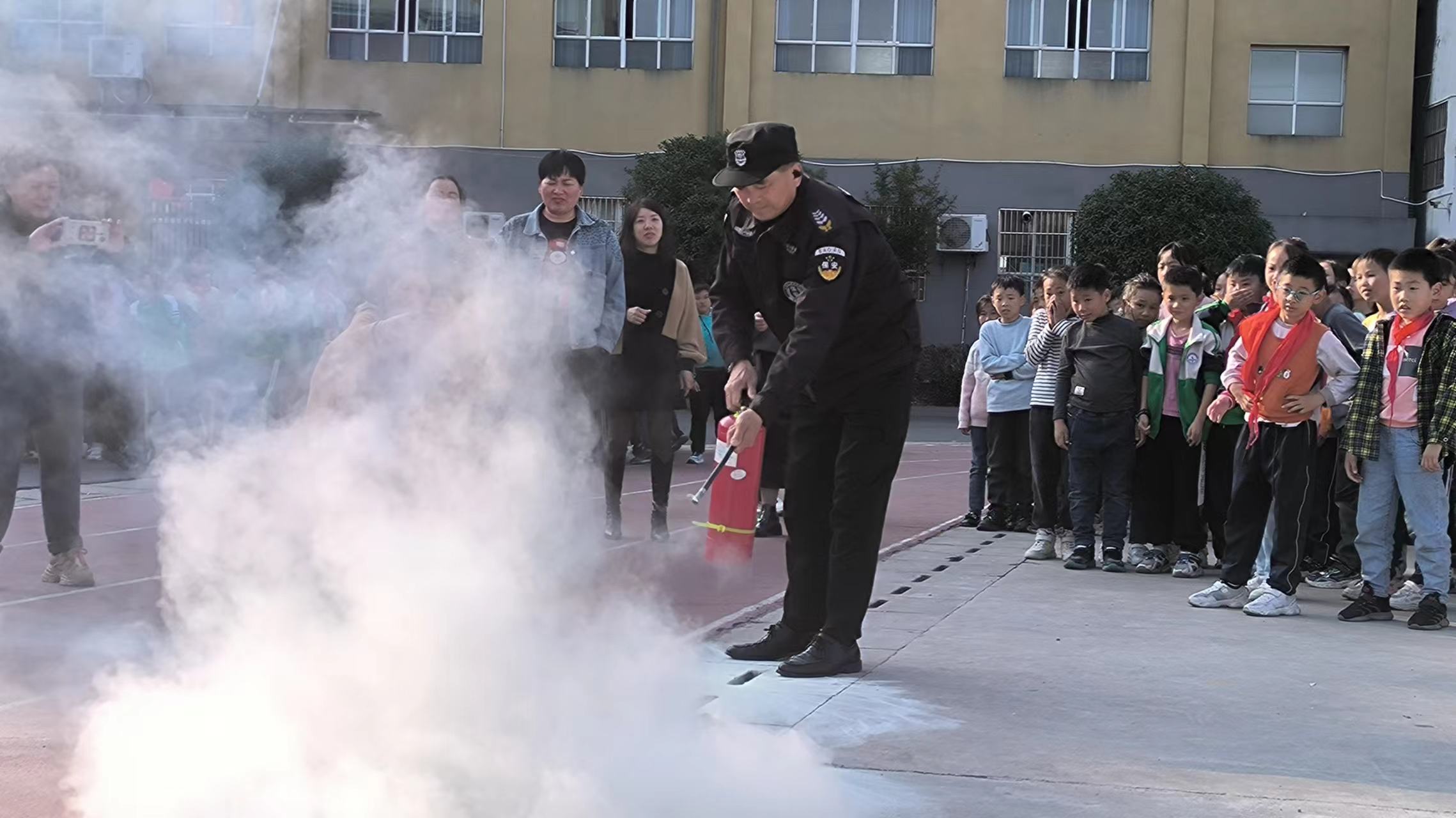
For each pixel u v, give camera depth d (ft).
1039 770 11.80
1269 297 23.30
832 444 15.55
